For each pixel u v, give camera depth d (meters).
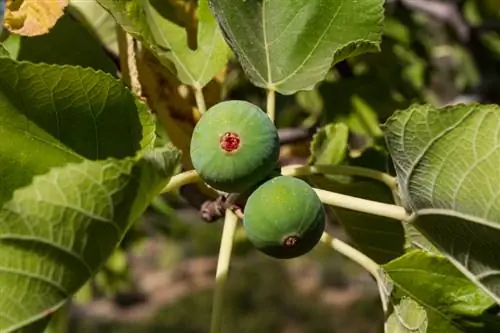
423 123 0.53
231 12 0.59
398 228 0.65
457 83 1.42
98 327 5.20
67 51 0.68
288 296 5.19
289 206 0.51
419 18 1.29
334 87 0.89
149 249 5.96
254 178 0.52
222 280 0.54
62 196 0.45
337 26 0.60
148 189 0.47
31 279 0.45
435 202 0.55
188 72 0.63
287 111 1.10
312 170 0.60
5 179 0.49
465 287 0.59
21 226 0.45
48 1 0.60
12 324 0.45
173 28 0.64
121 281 1.39
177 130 0.68
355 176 0.68
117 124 0.51
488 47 1.23
